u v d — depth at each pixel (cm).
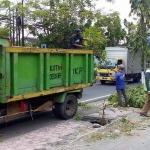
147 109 1104
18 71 852
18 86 854
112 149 749
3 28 2533
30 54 891
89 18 2512
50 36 2423
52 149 754
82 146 767
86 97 1655
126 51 2662
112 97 1466
